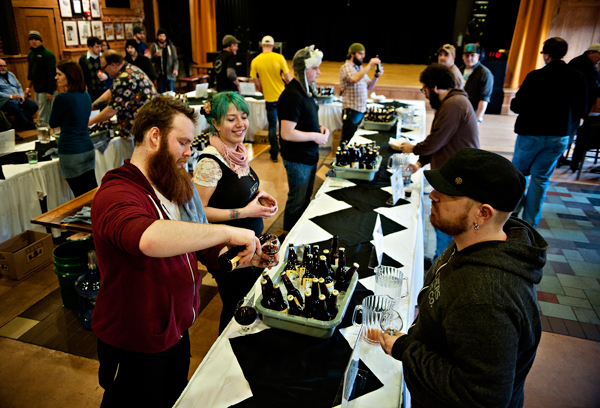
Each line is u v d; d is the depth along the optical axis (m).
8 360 2.35
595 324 2.73
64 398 2.12
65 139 3.38
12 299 2.86
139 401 1.37
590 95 4.89
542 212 4.32
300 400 1.25
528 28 7.93
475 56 4.65
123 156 4.27
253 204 2.03
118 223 0.99
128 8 9.59
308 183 3.34
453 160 1.01
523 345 0.93
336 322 1.46
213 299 2.92
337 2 11.70
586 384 2.26
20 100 6.14
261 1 11.80
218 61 6.20
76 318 2.69
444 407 0.97
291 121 2.89
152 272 1.22
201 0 10.57
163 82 8.23
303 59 2.78
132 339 1.27
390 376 1.35
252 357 1.42
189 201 1.36
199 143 4.14
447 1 10.98
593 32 7.66
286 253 2.05
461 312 0.91
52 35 7.86
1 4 6.97
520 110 3.56
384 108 5.18
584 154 5.12
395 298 1.71
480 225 0.98
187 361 1.54
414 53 11.80
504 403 0.88
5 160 3.55
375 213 2.61
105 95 4.45
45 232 3.58
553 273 3.30
